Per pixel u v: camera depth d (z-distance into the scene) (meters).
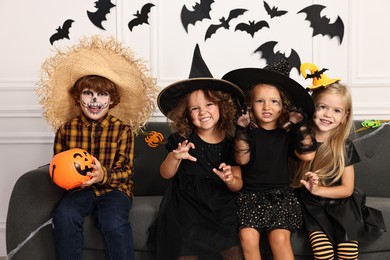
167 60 2.44
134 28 2.42
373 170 2.22
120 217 1.67
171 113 1.88
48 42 2.42
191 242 1.61
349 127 1.84
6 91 2.43
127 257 1.63
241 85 1.83
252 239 1.65
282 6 2.44
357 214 1.76
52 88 1.89
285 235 1.67
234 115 1.80
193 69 1.93
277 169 1.78
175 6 2.42
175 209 1.73
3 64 2.42
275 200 1.73
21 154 2.47
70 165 1.64
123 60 1.91
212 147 1.82
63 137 1.88
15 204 1.69
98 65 1.85
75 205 1.69
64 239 1.61
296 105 1.81
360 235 1.71
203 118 1.77
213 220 1.68
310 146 1.75
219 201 1.74
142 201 1.96
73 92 1.90
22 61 2.43
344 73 2.44
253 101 1.79
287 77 1.73
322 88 1.86
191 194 1.74
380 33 2.43
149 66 2.43
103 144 1.88
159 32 2.42
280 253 1.65
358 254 1.78
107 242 1.63
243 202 1.74
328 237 1.70
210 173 1.80
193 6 2.43
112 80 1.86
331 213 1.73
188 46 2.44
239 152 1.73
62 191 1.81
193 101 1.78
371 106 2.43
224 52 2.45
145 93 1.98
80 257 1.63
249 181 1.78
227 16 2.44
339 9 2.42
